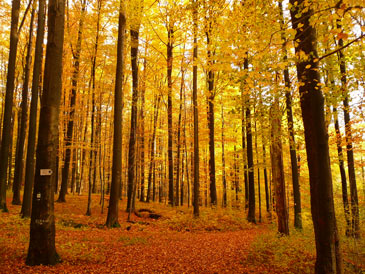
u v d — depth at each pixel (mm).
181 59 17812
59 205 15789
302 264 6434
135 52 17719
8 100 12133
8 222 9672
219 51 6480
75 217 12680
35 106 11445
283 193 9602
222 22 7164
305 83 5324
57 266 5875
